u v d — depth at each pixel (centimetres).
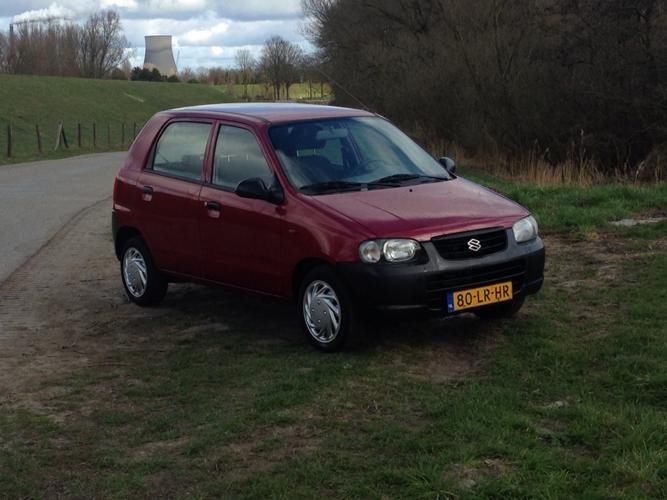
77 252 1173
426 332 672
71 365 652
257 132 706
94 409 552
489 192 695
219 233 712
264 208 669
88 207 1711
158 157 810
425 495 393
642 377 526
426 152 761
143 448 482
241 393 562
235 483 426
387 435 470
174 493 422
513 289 640
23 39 9956
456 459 430
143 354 673
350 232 606
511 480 401
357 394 542
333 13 3738
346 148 712
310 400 535
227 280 718
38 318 809
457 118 2836
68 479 446
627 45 2212
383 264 593
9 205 1764
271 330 720
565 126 2316
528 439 449
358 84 3366
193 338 709
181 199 753
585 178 1736
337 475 426
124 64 11100
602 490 388
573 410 483
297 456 454
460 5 2838
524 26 2600
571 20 2347
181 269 768
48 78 7562
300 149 695
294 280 655
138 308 831
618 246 927
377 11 3597
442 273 601
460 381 557
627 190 1250
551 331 647
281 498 404
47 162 3462
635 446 429
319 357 624
